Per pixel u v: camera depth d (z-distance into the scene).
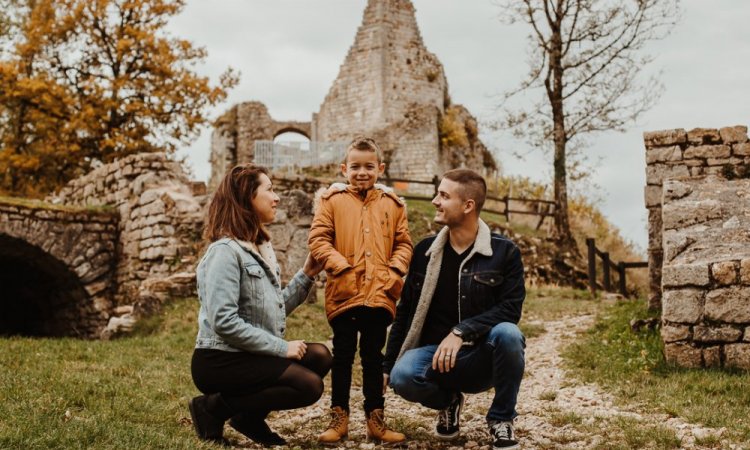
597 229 23.38
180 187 16.47
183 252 15.16
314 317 11.21
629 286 19.20
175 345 9.37
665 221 8.62
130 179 16.94
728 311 7.02
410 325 5.07
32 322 19.12
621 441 4.82
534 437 5.08
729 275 7.06
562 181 20.75
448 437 5.01
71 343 8.99
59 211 16.56
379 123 38.03
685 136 10.65
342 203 5.01
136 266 16.19
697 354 7.09
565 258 19.75
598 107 20.59
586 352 8.39
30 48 27.64
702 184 9.27
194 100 28.48
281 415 5.95
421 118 35.66
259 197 4.63
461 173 4.88
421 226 19.77
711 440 4.71
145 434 4.41
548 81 20.83
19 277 18.23
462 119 39.44
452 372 4.75
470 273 4.82
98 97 27.42
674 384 6.46
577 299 14.32
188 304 11.59
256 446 4.70
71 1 27.47
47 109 27.70
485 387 4.86
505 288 4.80
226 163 39.88
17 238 16.00
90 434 4.30
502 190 26.70
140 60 28.50
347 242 4.92
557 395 6.63
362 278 4.86
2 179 28.66
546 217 22.91
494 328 4.64
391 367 5.05
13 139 28.59
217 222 4.56
